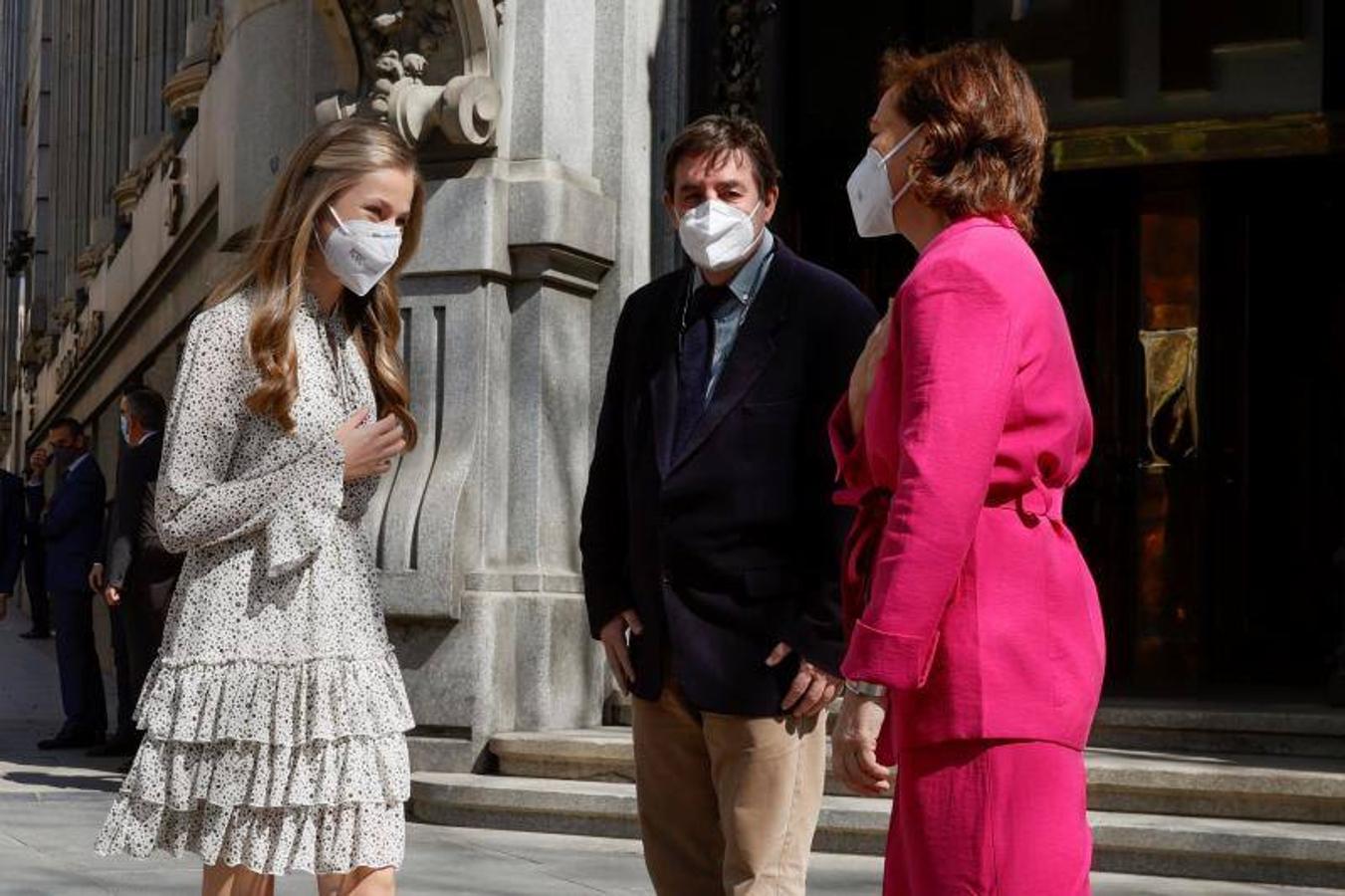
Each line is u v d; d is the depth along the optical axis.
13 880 6.62
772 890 4.11
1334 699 8.90
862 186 3.23
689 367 4.31
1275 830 7.02
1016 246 2.99
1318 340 11.55
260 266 3.63
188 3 19.55
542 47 9.27
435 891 6.61
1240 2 11.38
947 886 2.87
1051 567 2.93
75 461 12.18
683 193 4.30
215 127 14.32
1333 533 11.42
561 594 9.12
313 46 10.51
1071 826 2.87
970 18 11.78
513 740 8.60
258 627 3.53
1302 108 11.28
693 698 4.12
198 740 3.50
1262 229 11.65
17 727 13.23
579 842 7.84
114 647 11.36
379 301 3.82
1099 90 11.61
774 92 11.43
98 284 23.31
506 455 9.19
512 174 9.23
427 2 9.16
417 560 8.83
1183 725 8.48
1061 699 2.87
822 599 4.12
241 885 3.62
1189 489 11.59
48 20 36.88
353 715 3.55
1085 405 3.06
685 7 9.98
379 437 3.64
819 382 4.18
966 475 2.79
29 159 39.78
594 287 9.53
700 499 4.18
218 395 3.57
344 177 3.62
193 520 3.52
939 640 2.88
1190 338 11.63
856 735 3.11
